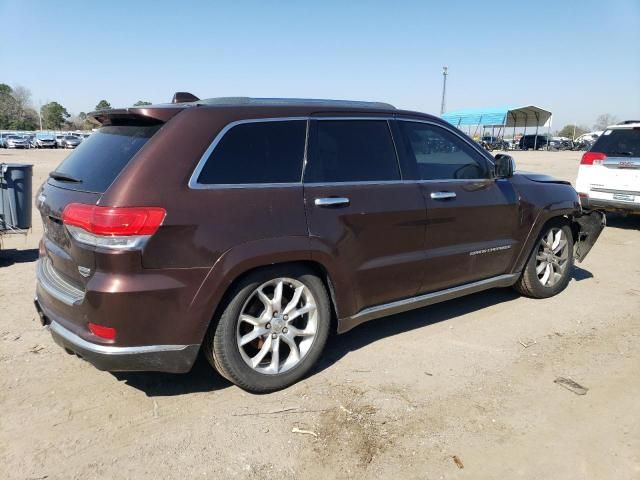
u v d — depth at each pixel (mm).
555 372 3902
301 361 3662
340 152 3867
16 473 2752
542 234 5367
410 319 4949
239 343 3400
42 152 43438
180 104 3475
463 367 3971
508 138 65125
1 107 109312
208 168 3252
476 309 5227
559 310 5219
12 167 6648
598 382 3756
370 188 3916
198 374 3826
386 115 4203
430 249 4312
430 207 4234
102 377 3740
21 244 7715
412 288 4258
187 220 3088
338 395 3545
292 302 3604
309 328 3707
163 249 3029
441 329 4707
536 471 2816
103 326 3012
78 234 3066
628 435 3135
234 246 3229
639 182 8891
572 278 6375
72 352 3314
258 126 3508
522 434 3131
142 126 3410
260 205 3369
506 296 5648
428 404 3441
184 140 3215
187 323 3141
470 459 2902
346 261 3748
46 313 3467
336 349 4277
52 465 2818
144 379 3732
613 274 6574
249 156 3430
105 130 3715
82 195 3188
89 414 3287
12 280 5918
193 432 3117
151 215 2984
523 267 5230
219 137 3328
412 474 2783
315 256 3557
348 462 2873
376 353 4199
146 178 3049
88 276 3057
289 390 3611
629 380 3785
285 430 3145
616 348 4324
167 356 3145
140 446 2984
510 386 3686
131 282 2975
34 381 3666
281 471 2801
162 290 3037
